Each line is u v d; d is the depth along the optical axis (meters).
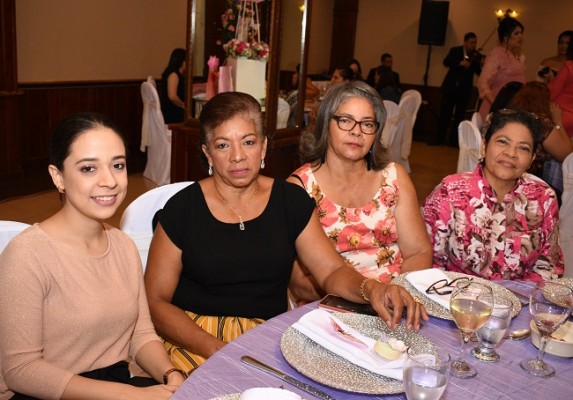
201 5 4.07
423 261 2.35
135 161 7.38
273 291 2.05
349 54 12.24
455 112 10.44
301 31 4.19
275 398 1.09
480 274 2.41
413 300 1.64
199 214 2.00
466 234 2.40
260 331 1.58
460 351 1.56
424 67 11.62
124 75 7.71
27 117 6.60
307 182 2.35
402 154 7.25
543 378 1.44
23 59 6.44
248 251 1.98
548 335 1.47
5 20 5.64
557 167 4.41
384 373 1.37
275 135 4.12
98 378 1.67
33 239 1.57
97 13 7.16
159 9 8.03
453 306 1.44
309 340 1.51
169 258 1.98
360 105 2.24
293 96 4.32
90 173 1.57
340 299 1.83
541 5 10.43
